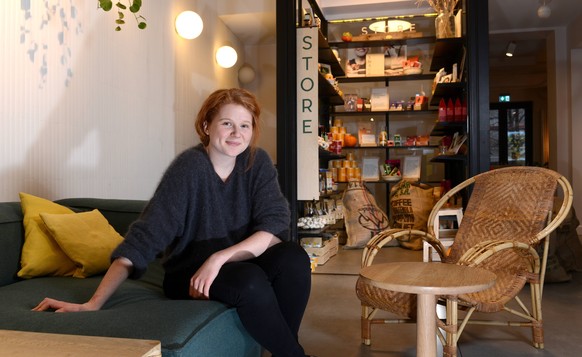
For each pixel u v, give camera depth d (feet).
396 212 19.51
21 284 6.61
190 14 15.15
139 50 13.21
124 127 12.42
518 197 8.47
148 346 3.37
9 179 8.57
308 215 16.22
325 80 17.01
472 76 13.08
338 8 20.47
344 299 11.24
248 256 5.63
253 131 6.14
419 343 5.70
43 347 3.35
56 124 9.76
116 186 12.03
